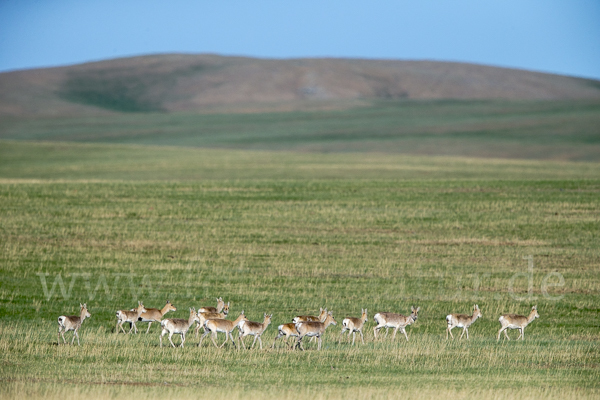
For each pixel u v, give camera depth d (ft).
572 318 359.05
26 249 501.15
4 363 244.63
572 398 217.56
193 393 209.46
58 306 370.12
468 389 222.89
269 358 263.29
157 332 325.42
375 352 274.77
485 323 350.43
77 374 233.35
